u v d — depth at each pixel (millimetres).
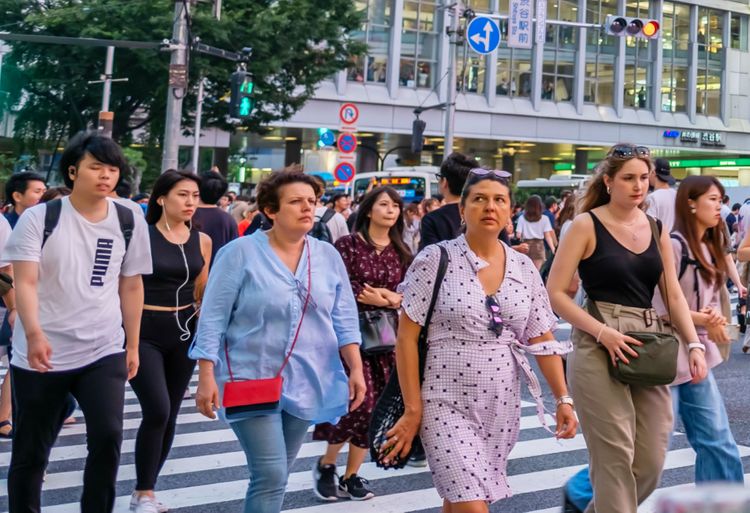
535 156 56188
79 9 25734
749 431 7133
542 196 36906
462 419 3492
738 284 6332
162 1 25391
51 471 6082
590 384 3879
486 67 46344
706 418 4363
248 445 3674
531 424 7578
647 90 50688
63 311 3988
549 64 47969
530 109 47312
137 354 4371
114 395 4039
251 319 3768
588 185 4176
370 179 30547
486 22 18062
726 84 52594
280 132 45281
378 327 5320
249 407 3637
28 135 30484
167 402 4934
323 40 29422
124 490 5621
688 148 51469
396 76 44344
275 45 27891
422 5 44875
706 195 4598
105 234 4109
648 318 3975
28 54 27531
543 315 3684
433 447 3461
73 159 4043
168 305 5062
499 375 3510
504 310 3537
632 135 49938
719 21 52625
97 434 3955
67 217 4031
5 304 6586
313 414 3836
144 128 33062
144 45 16625
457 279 3516
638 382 3803
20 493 4055
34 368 3838
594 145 49219
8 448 6465
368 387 5293
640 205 4262
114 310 4141
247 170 55156
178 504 5387
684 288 4645
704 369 4078
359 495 5383
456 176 5648
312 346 3828
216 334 3742
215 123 31016
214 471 6168
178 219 5176
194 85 27688
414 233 15758
